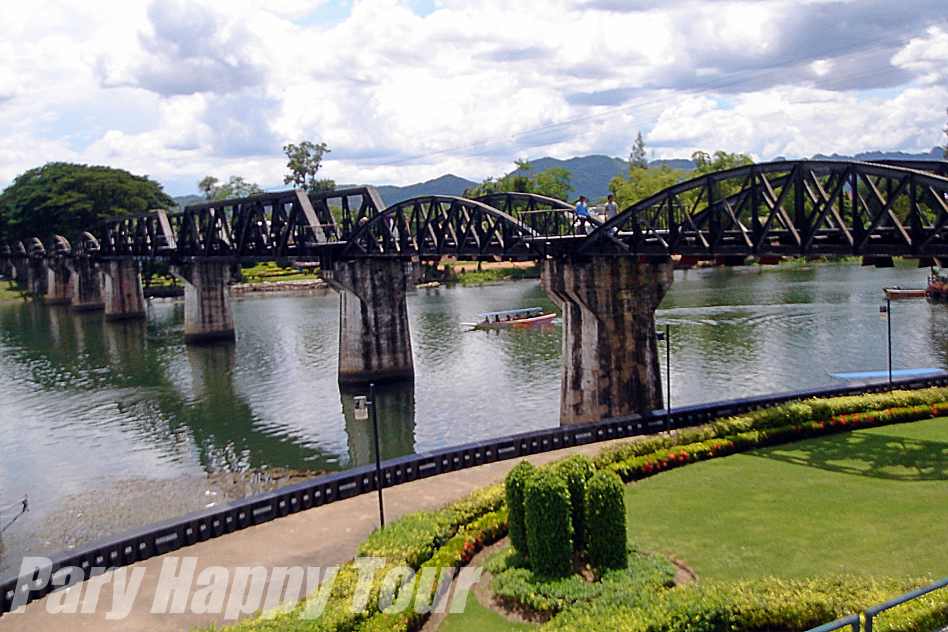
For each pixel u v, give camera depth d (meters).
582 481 20.03
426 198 52.31
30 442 49.50
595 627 15.89
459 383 60.12
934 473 26.56
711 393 52.09
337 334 89.50
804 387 52.69
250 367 71.31
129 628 19.14
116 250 109.75
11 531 35.03
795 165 30.55
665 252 35.94
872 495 24.78
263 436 48.88
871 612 12.62
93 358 80.44
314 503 26.67
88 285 130.50
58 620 19.67
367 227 57.62
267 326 99.50
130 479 41.50
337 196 63.09
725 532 22.55
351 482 27.45
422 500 26.70
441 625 18.33
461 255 49.31
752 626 16.36
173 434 50.00
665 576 19.17
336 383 62.66
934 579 18.52
